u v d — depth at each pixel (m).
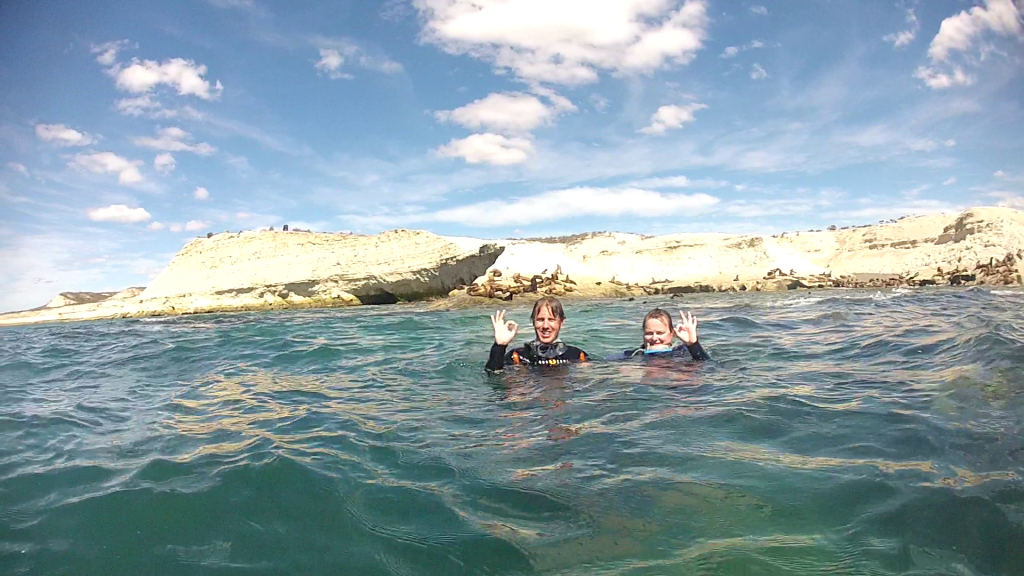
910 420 4.00
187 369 7.91
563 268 23.48
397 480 3.39
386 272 23.39
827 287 24.16
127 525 2.96
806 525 2.68
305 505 3.10
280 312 21.06
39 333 16.05
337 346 9.43
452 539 2.71
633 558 2.47
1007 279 22.34
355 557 2.61
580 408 4.84
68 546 2.78
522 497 3.10
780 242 33.69
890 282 24.16
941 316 10.21
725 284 24.16
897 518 2.68
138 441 4.36
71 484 3.50
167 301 23.05
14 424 4.95
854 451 3.52
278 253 25.23
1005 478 2.97
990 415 3.98
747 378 5.72
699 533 2.65
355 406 5.26
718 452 3.64
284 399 5.68
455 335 10.78
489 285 20.81
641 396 5.16
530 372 6.48
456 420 4.65
